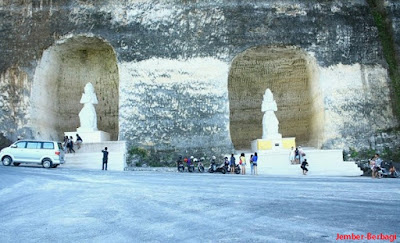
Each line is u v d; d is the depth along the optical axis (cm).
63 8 2334
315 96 2405
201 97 2233
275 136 2181
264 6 2339
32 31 2311
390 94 2261
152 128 2194
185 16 2322
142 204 836
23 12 2338
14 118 2192
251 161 1886
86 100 2184
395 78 2284
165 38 2295
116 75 2634
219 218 688
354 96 2256
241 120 2683
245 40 2294
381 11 2400
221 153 2164
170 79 2248
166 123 2198
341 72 2283
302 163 1925
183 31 2303
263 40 2297
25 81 2233
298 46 2305
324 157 2042
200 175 1597
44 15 2330
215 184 1179
